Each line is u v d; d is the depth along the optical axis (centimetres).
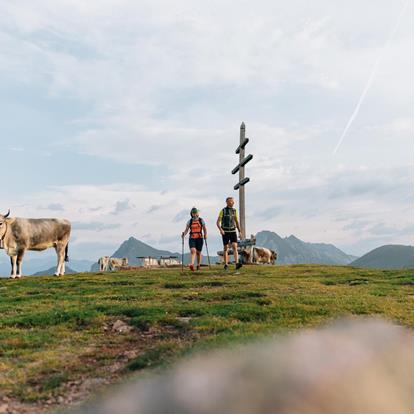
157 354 690
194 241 2273
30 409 527
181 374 330
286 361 287
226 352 408
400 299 1225
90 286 1761
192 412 275
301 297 1211
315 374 265
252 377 277
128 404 334
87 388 584
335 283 1761
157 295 1390
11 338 869
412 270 2239
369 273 2178
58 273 2398
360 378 260
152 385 341
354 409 239
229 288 1551
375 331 342
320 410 242
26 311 1192
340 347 304
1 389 597
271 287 1545
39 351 790
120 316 1056
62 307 1207
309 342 323
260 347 357
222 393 274
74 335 904
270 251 3244
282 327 809
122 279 1966
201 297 1308
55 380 618
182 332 876
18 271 2298
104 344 832
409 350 300
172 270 2423
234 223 2327
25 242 2283
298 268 2489
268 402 253
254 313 990
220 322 907
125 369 647
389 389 254
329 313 975
